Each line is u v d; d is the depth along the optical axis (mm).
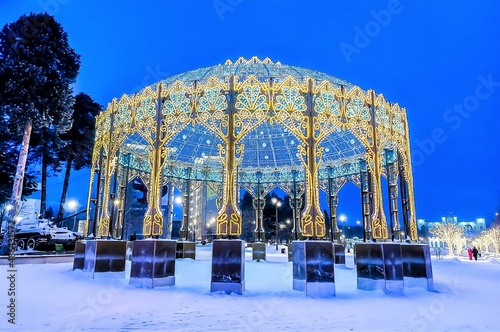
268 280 13648
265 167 32719
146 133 13500
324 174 30906
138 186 52344
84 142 35562
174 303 9062
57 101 24828
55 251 27188
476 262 34219
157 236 12109
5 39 24641
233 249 10828
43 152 33500
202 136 28250
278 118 12305
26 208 59125
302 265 10906
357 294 10867
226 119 12297
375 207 12797
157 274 11305
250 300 9594
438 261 32094
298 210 31328
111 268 13102
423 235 91625
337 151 28516
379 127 13711
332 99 12758
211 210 57312
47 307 8156
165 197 57156
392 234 15992
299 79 12820
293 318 7773
